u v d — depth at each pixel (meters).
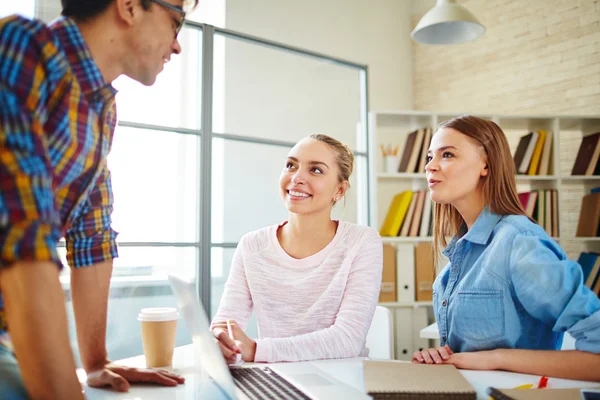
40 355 0.63
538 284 1.07
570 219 3.99
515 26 4.46
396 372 1.00
